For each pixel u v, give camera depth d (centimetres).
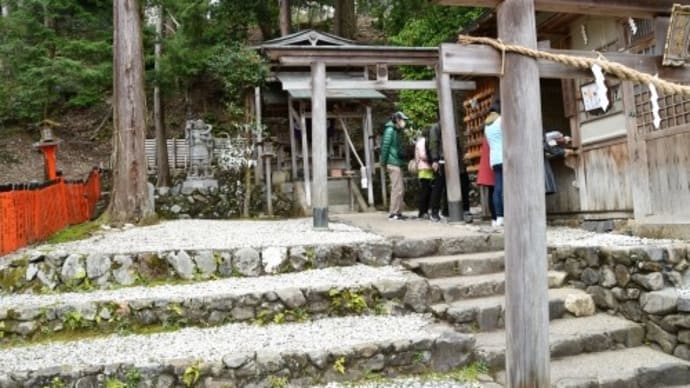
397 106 1258
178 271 476
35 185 601
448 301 429
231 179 1155
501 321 398
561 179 661
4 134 1499
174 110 1612
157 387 317
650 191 502
